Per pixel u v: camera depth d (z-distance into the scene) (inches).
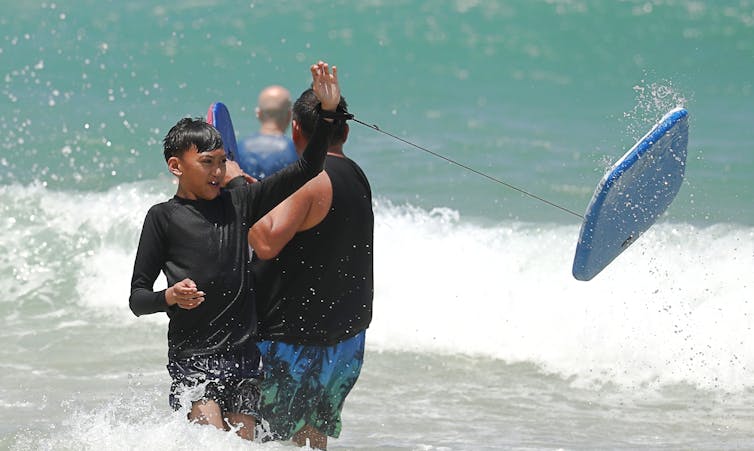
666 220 1333.7
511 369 1056.8
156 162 1631.4
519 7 2421.3
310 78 2118.6
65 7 2340.1
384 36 2309.3
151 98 1950.1
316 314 697.0
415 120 1919.3
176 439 644.7
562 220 1395.2
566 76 2176.4
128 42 2210.9
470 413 927.7
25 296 1230.3
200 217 654.5
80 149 1665.8
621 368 1047.0
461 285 1195.3
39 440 750.5
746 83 2084.2
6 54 2113.7
